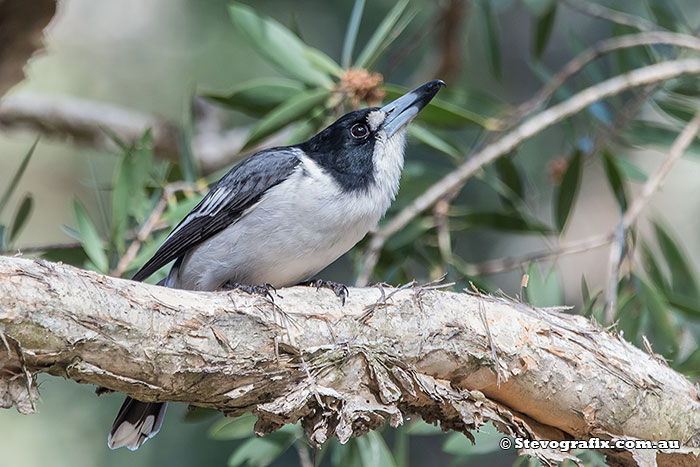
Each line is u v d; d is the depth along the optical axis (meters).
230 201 7.12
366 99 8.84
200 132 12.31
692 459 6.51
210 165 11.90
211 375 5.48
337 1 12.78
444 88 10.42
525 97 15.55
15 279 4.90
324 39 12.75
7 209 14.90
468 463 13.57
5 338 4.86
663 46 10.55
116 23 14.39
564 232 9.51
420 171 9.85
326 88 8.89
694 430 6.52
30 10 6.15
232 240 7.10
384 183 7.38
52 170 15.30
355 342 5.83
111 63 14.32
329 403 5.73
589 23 15.01
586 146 10.12
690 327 9.45
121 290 5.25
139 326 5.22
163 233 9.17
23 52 6.32
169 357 5.32
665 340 8.19
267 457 8.16
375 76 8.79
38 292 4.94
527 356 6.17
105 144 11.99
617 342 6.55
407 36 12.80
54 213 15.12
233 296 5.64
